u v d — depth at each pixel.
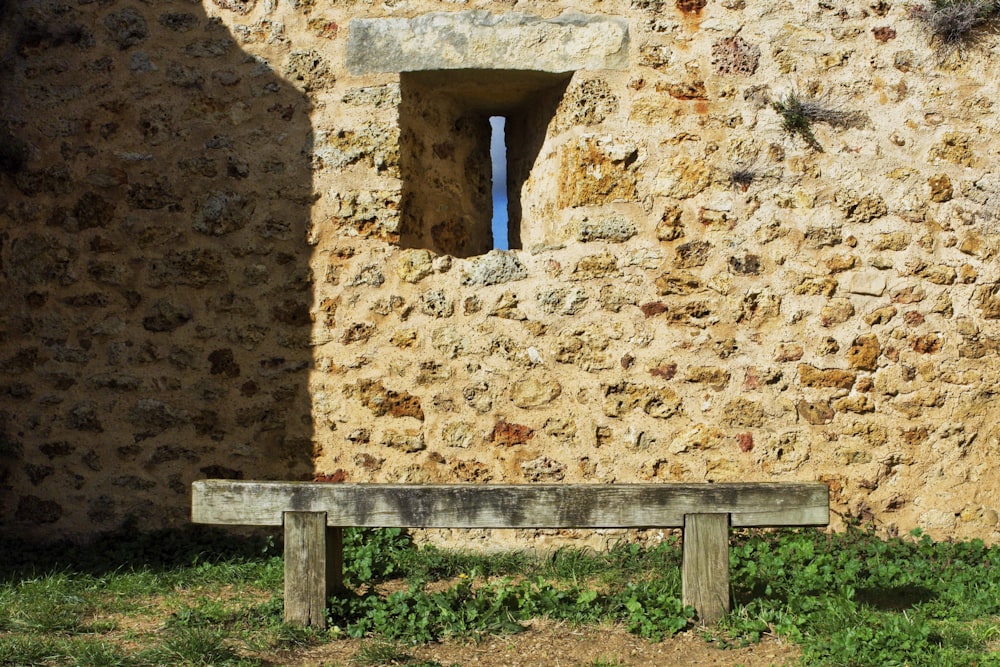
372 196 5.82
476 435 5.72
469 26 5.84
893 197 5.77
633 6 5.84
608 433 5.68
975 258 5.78
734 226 5.74
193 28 5.99
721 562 4.18
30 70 6.08
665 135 5.77
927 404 5.73
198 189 5.93
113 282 5.95
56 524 5.94
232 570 5.20
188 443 5.88
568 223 5.77
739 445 5.68
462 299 5.76
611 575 5.17
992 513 5.72
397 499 4.14
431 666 3.73
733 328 5.71
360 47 5.89
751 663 3.82
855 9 5.84
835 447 5.70
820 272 5.73
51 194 6.02
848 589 4.47
